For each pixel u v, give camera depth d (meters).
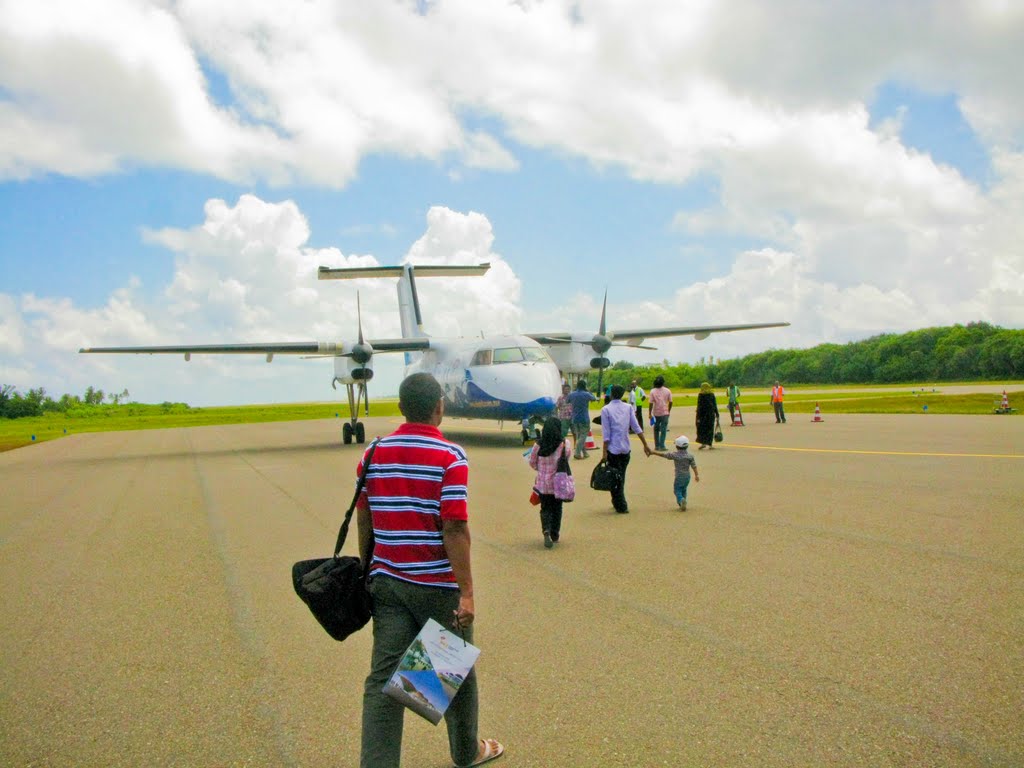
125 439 35.28
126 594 6.54
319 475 15.52
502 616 5.50
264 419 61.00
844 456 14.81
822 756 3.33
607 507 10.16
